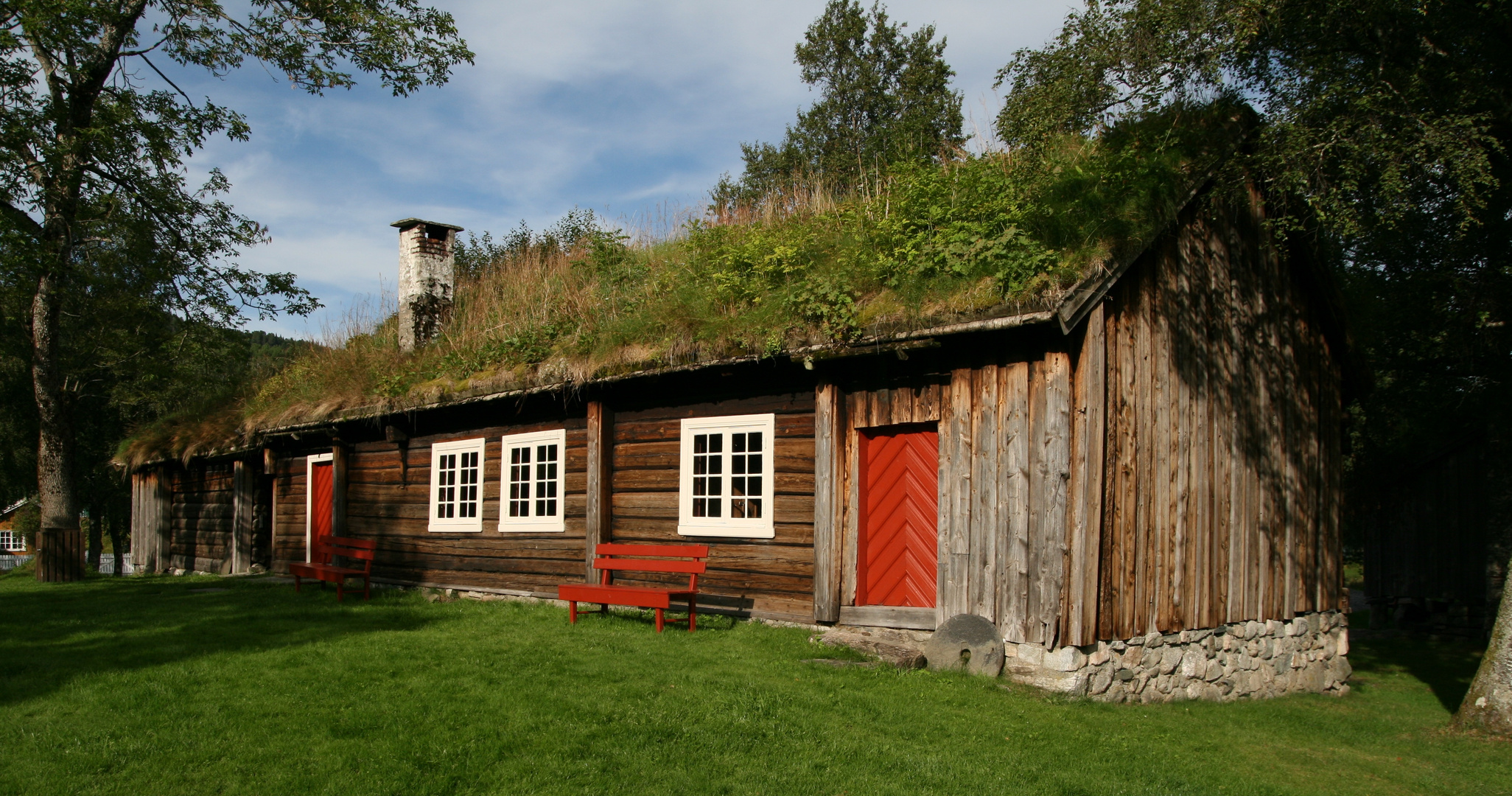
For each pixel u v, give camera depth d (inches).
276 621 372.2
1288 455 398.6
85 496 1339.8
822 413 328.8
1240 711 314.2
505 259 728.3
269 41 689.6
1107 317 294.0
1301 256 410.0
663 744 210.8
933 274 298.2
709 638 319.3
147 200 695.7
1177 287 334.6
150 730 218.7
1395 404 649.0
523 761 199.6
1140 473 305.0
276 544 633.0
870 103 1130.7
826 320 310.7
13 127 610.5
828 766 202.4
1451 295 533.3
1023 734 231.5
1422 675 471.2
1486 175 319.3
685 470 374.0
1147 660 303.7
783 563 343.0
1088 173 306.0
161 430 789.9
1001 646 282.2
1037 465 281.9
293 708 235.8
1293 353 409.1
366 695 246.4
